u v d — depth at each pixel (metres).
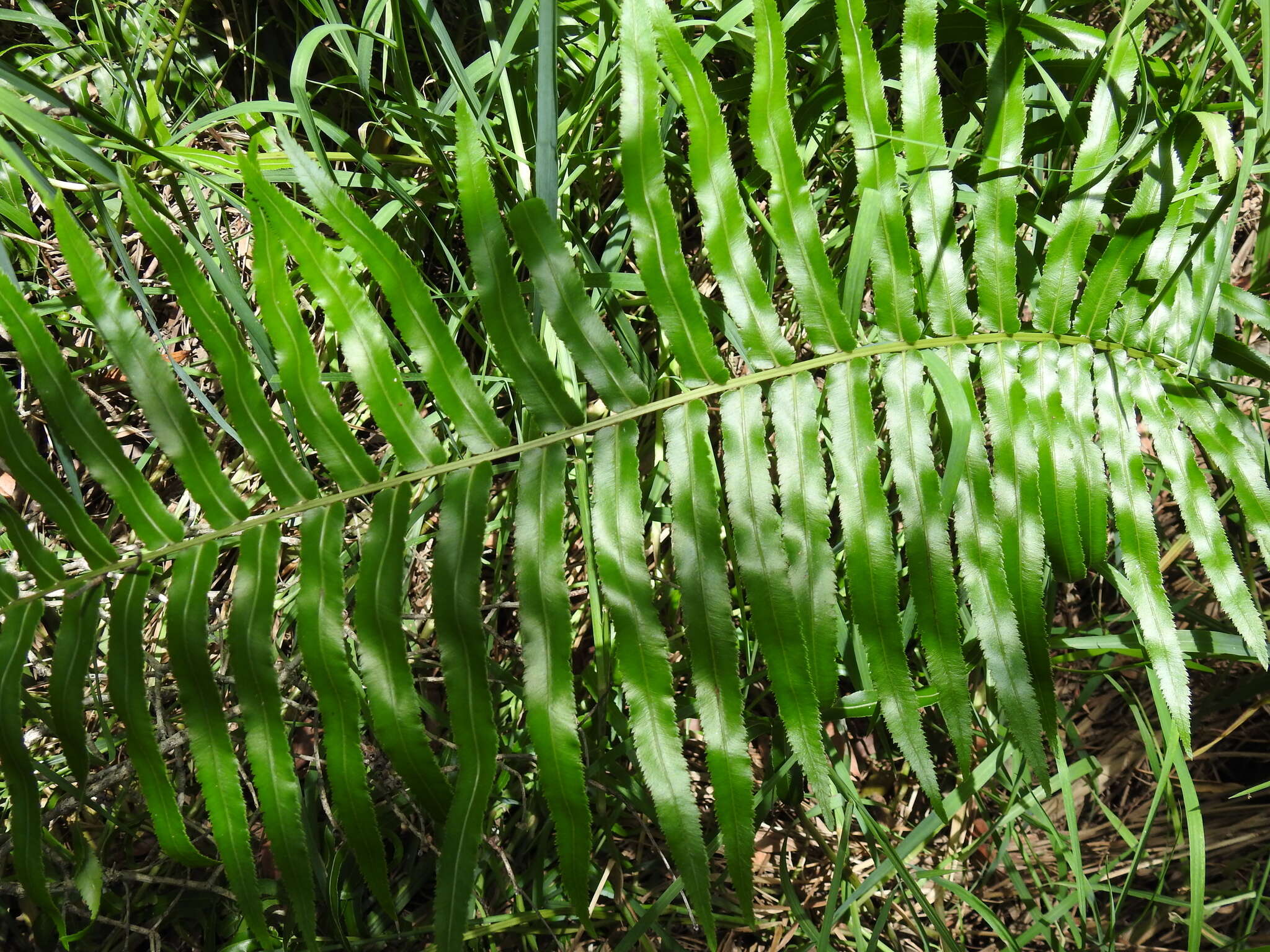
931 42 0.38
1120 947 0.48
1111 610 0.53
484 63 0.45
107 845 0.46
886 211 0.38
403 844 0.47
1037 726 0.38
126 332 0.35
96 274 0.35
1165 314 0.41
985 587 0.38
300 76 0.41
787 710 0.36
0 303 0.34
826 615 0.37
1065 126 0.42
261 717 0.35
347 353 0.36
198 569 0.36
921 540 0.38
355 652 0.46
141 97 0.45
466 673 0.36
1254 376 0.42
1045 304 0.40
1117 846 0.50
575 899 0.36
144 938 0.46
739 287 0.37
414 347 0.36
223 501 0.36
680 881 0.44
